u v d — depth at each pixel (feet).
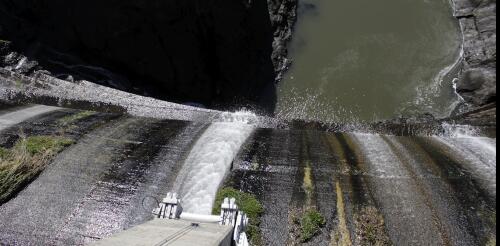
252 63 83.05
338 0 91.15
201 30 75.20
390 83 83.76
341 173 45.52
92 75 73.05
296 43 88.53
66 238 37.70
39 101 61.98
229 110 82.17
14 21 69.31
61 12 72.13
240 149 50.19
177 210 29.81
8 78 63.21
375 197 41.75
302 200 41.55
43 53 70.59
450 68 83.71
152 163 46.68
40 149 46.21
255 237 38.14
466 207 40.27
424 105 80.69
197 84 79.71
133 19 71.36
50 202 40.63
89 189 42.37
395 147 52.65
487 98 75.77
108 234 38.14
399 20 90.02
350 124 62.90
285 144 52.49
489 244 36.42
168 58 75.82
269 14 84.74
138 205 41.01
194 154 48.52
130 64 75.72
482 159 48.96
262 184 43.83
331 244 37.42
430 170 46.21
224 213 30.35
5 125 51.13
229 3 73.26
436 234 37.76
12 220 38.70
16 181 41.16
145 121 57.41
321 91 84.17
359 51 87.20
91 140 50.11
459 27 87.15
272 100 83.66
